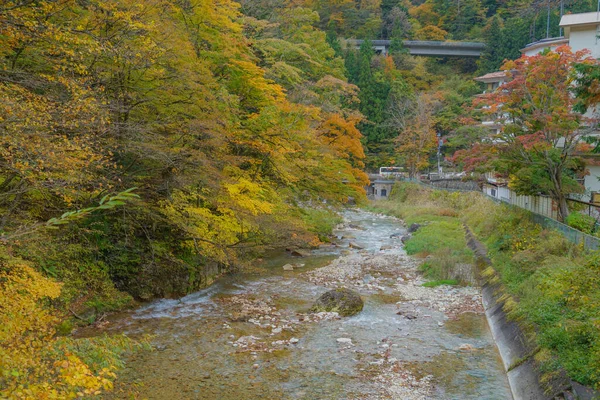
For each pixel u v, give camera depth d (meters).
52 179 7.46
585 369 7.35
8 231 8.99
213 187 12.17
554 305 9.94
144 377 8.98
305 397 8.38
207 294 14.86
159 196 12.80
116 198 3.39
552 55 15.44
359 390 8.65
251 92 16.30
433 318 12.82
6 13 7.16
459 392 8.59
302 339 11.16
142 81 11.20
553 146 16.48
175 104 12.44
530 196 21.98
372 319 12.72
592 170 20.34
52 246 11.02
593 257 9.41
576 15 24.81
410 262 19.91
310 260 20.36
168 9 12.62
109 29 9.62
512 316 11.05
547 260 12.92
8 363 4.66
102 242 13.15
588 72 14.66
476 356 10.23
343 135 21.14
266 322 12.34
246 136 14.69
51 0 8.12
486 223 23.83
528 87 16.12
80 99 7.44
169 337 11.09
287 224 15.42
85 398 5.79
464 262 18.34
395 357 10.15
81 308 11.66
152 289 13.91
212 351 10.31
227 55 14.71
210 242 13.19
